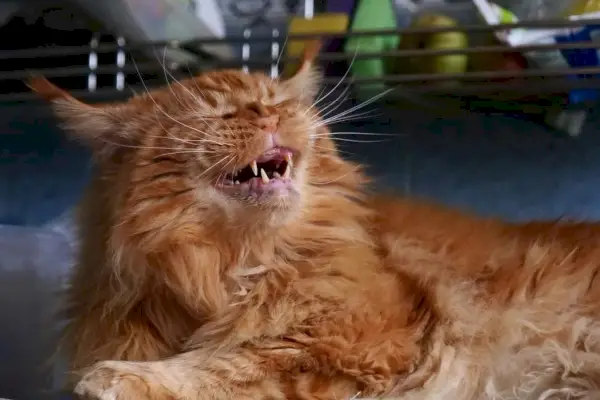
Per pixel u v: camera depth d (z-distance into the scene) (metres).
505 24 0.75
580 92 0.81
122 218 0.66
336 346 0.64
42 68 0.83
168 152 0.66
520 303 0.70
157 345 0.67
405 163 0.86
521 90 0.80
